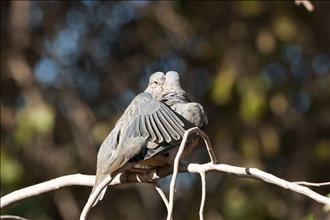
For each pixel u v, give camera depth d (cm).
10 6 1473
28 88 1422
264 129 1485
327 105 1541
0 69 1463
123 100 1525
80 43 1516
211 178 1467
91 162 1453
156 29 1514
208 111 1512
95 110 1512
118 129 678
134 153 640
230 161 1473
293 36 1430
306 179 1513
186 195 1470
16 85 1484
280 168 1541
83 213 621
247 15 1448
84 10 1509
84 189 1479
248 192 1431
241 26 1477
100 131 1432
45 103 1378
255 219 1408
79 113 1464
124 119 686
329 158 1488
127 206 1491
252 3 1414
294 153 1541
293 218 1435
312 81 1540
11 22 1453
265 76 1405
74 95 1473
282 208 1441
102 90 1526
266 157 1511
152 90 770
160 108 678
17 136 1344
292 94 1516
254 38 1469
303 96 1547
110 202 1491
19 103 1473
